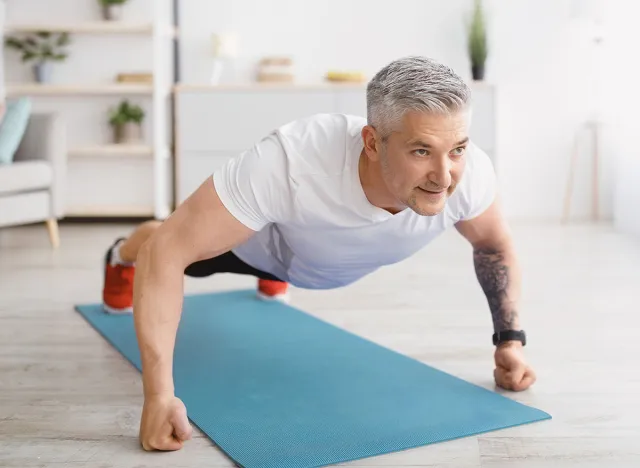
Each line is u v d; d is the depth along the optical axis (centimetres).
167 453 173
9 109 455
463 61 593
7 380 225
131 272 297
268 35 596
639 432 183
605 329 279
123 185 589
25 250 460
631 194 518
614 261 416
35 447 177
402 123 155
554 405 201
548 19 586
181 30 597
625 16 521
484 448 174
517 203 600
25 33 575
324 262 203
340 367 231
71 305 320
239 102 566
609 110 588
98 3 574
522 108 593
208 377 223
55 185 459
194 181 572
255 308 308
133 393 214
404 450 172
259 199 176
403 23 593
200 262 227
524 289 348
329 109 565
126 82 565
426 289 351
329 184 175
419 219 187
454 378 220
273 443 175
